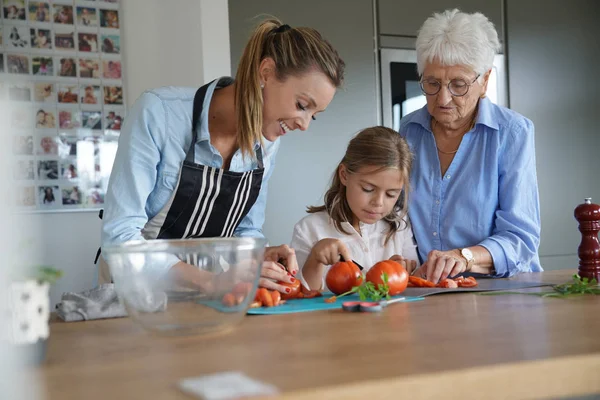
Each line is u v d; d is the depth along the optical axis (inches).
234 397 21.9
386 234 76.6
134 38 128.6
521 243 67.2
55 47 124.7
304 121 56.6
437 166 73.3
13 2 122.3
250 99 55.5
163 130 57.1
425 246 74.4
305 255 77.3
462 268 61.6
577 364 27.2
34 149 122.8
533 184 70.1
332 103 125.6
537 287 54.4
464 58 64.6
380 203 70.3
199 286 35.3
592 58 155.6
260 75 55.4
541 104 149.5
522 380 26.2
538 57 148.9
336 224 76.7
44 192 123.3
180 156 58.8
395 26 132.5
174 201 59.9
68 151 125.3
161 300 34.8
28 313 28.0
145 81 128.6
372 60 130.3
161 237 61.7
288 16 122.3
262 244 37.1
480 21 67.7
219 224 63.4
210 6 114.4
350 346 30.9
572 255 153.0
